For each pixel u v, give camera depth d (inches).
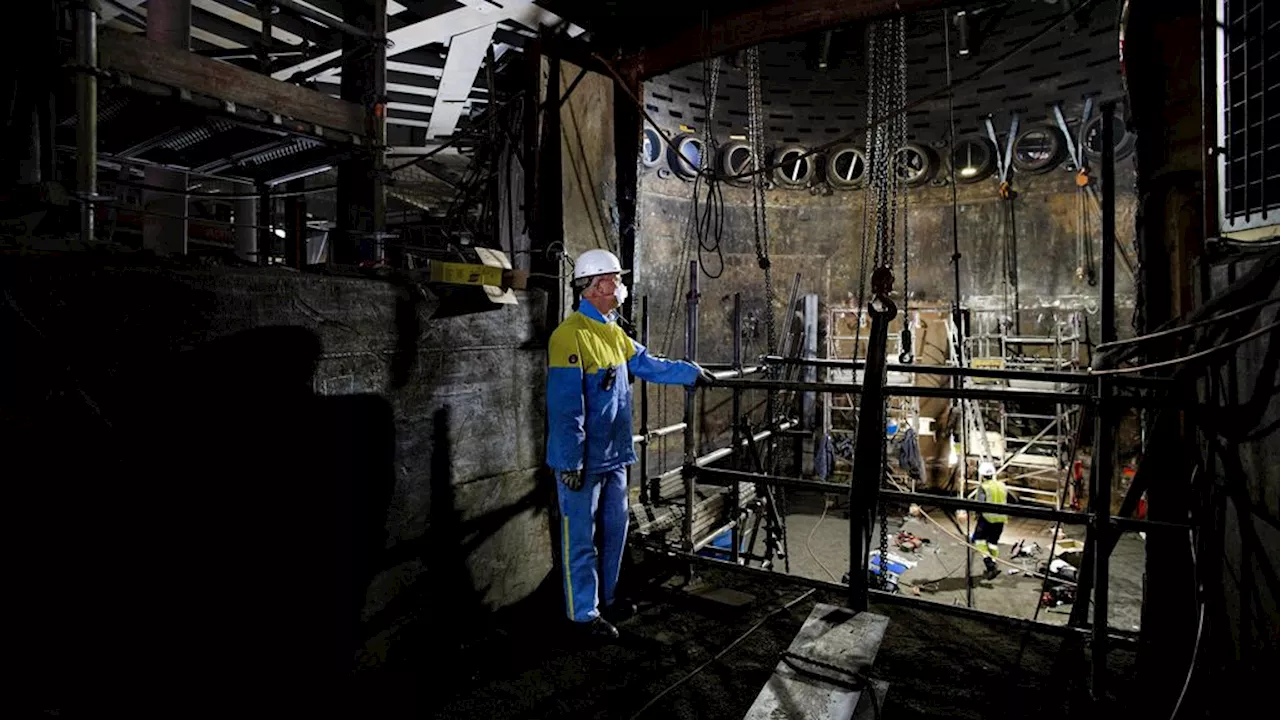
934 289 432.5
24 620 68.8
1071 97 387.5
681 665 112.4
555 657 115.8
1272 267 79.8
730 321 444.1
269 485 92.4
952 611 126.3
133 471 77.4
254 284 90.1
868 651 90.9
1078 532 357.4
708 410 430.6
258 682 91.9
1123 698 100.2
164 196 243.6
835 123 446.6
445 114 300.5
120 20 205.6
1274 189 88.2
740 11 161.8
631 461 128.7
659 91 413.1
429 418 117.9
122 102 120.6
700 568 155.1
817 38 421.7
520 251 166.9
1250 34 92.3
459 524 124.4
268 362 92.0
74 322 71.8
